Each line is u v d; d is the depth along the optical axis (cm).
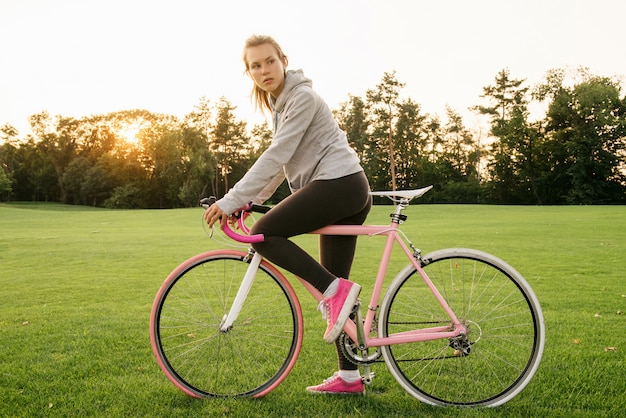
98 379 287
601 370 289
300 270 242
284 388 273
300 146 248
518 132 5303
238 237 242
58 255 903
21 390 271
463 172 6041
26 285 606
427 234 1227
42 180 6906
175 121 7050
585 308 450
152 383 279
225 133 6931
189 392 262
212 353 325
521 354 317
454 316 259
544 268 679
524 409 243
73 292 559
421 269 258
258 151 7056
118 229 1639
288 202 243
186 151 6372
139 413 241
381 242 1022
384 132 5981
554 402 249
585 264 713
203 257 262
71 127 7050
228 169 7031
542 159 5359
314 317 427
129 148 6731
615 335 362
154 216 2475
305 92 242
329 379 268
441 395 260
